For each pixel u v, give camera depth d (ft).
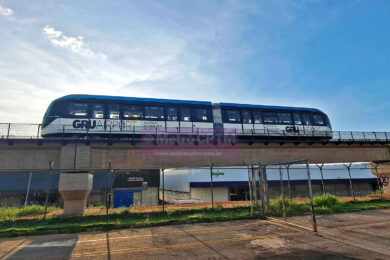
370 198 90.53
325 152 105.19
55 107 75.97
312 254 30.25
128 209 73.72
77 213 68.80
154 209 72.23
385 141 111.14
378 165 120.06
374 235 38.93
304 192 138.21
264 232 42.86
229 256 30.50
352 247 32.71
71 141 74.33
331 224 47.98
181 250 33.55
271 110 97.30
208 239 39.19
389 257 28.68
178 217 58.80
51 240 41.11
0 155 72.33
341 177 148.87
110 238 41.65
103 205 105.09
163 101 85.92
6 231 46.98
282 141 95.81
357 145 108.78
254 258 29.55
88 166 74.13
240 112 93.45
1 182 105.60
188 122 86.22
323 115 104.37
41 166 74.08
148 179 117.50
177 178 149.28
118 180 113.50
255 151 95.35
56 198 109.09
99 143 76.95
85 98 78.38
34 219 59.98
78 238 42.19
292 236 39.47
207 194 132.46
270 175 134.72
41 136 74.08
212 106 91.04
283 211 57.77
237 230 45.14
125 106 81.25
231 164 91.71
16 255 33.06
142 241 39.01
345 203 75.82
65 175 70.38
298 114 100.53
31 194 107.76
